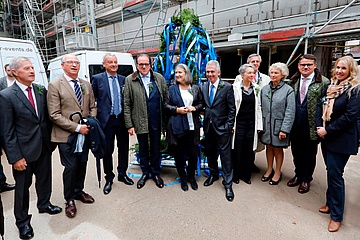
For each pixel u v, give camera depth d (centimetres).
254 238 204
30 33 1259
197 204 258
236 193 280
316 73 261
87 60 551
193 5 781
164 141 357
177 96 273
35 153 206
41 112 215
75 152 233
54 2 1102
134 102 278
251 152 296
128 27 1059
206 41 335
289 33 466
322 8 508
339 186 208
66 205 244
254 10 628
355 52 832
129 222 228
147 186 302
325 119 210
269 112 285
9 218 238
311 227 217
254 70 275
